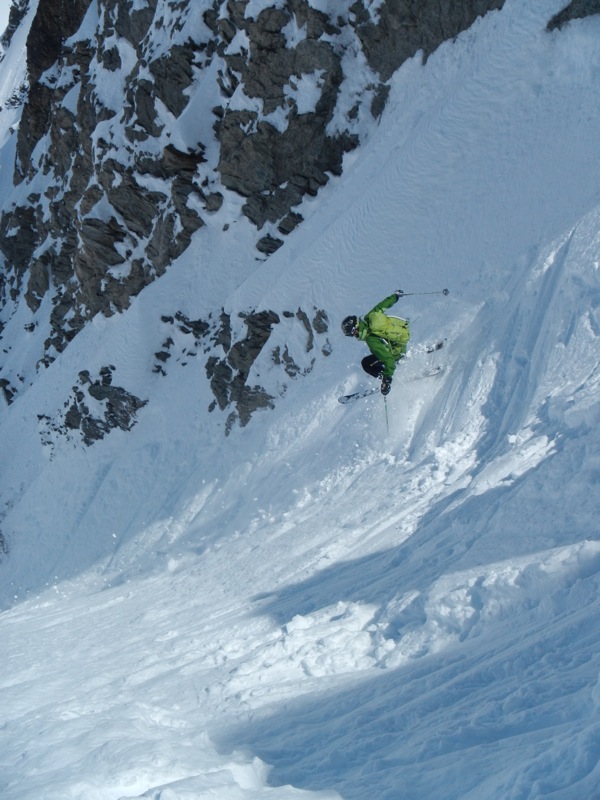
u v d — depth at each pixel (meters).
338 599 6.57
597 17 11.03
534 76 11.70
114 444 21.75
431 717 3.60
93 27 32.62
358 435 11.20
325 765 3.50
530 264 9.84
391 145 14.87
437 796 2.81
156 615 9.30
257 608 7.60
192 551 13.59
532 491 5.79
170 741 4.09
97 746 3.97
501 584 4.71
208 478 16.69
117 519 19.14
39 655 8.72
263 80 17.28
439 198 12.41
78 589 17.66
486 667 3.89
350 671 5.00
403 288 12.17
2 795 3.51
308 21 15.88
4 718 5.70
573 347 7.93
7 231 42.09
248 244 19.62
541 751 2.71
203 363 19.86
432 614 4.96
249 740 4.19
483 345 9.82
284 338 15.35
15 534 23.34
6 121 77.75
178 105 21.31
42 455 26.66
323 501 10.83
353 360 12.94
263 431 15.23
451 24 13.70
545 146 10.96
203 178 20.42
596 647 3.54
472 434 8.89
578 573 4.38
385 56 15.25
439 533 6.77
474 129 12.28
